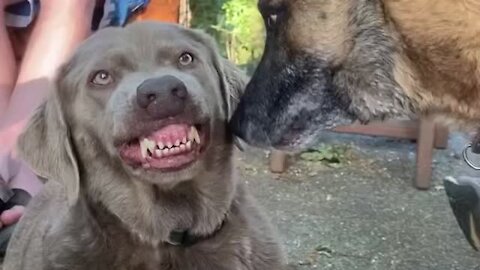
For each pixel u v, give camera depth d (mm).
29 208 759
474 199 827
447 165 1261
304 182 1194
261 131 720
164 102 569
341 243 1004
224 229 648
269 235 679
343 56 704
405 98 702
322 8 695
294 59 718
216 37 1397
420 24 661
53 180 679
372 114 720
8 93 946
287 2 706
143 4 1030
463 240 1013
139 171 597
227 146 646
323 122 738
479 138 726
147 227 633
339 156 1283
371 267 945
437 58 666
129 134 581
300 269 933
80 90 621
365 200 1136
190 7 1379
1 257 854
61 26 964
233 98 692
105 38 625
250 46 1386
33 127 657
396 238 1020
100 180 633
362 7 687
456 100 685
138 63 609
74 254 644
